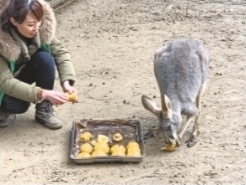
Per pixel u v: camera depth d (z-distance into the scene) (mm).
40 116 5066
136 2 8164
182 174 4469
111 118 5027
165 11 7746
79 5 8062
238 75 5902
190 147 4766
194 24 7273
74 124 4926
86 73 6027
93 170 4520
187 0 8203
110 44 6734
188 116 4738
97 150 4613
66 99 4703
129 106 5387
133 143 4676
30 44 4836
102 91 5660
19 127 5074
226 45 6613
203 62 4875
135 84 5789
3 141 4895
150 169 4523
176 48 4867
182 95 4699
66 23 7410
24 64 4906
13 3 4574
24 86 4664
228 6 7906
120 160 4562
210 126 5035
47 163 4621
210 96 5504
